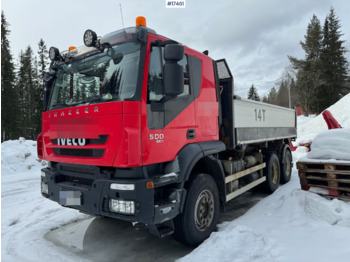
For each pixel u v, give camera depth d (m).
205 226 3.59
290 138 8.04
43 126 3.82
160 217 2.80
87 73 3.35
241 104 4.80
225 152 4.80
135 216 2.56
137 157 2.65
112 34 3.12
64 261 3.06
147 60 2.88
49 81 4.07
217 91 4.28
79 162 3.07
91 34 3.13
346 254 2.54
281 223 3.58
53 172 3.48
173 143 3.15
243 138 4.82
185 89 3.47
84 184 3.12
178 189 3.11
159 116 2.96
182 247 3.49
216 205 3.77
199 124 3.69
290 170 7.38
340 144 3.91
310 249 2.71
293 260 2.54
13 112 27.00
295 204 3.97
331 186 3.76
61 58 3.77
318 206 3.47
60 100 3.76
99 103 2.86
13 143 11.28
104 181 2.73
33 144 11.85
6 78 27.25
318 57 38.72
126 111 2.65
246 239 3.18
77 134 3.10
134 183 2.57
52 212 4.94
